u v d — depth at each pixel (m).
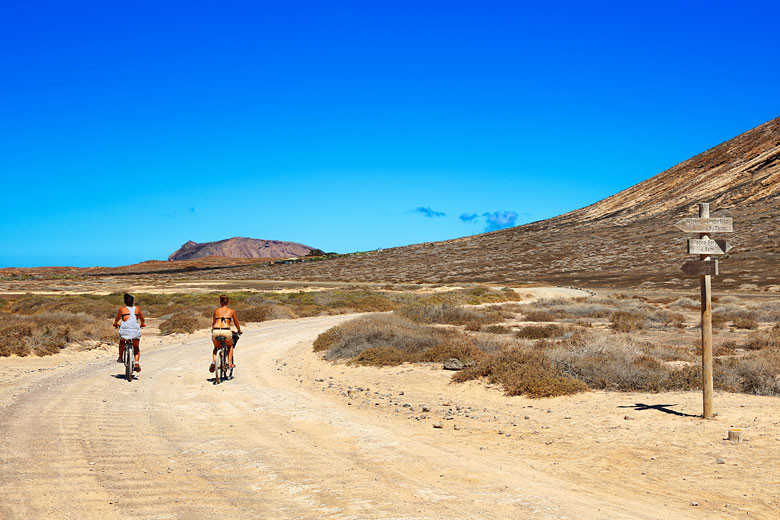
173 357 18.62
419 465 6.99
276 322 33.69
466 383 12.82
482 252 146.00
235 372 15.63
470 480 6.38
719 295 60.31
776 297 54.78
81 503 5.50
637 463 7.02
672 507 5.49
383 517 5.18
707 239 9.13
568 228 173.25
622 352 14.23
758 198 146.25
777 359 13.34
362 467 6.88
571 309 39.12
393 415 10.22
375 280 113.19
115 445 7.78
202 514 5.25
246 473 6.60
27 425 8.84
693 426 8.65
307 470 6.73
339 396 12.13
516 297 57.69
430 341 17.88
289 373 15.64
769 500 5.63
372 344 17.88
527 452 7.67
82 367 16.22
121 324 13.95
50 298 50.34
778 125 191.50
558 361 13.06
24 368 15.93
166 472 6.59
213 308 37.22
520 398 11.36
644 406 10.19
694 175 186.25
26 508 5.34
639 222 157.25
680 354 16.64
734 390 11.53
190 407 10.77
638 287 76.50
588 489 6.08
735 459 7.02
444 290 80.12
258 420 9.66
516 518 5.16
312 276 127.81
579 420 9.42
